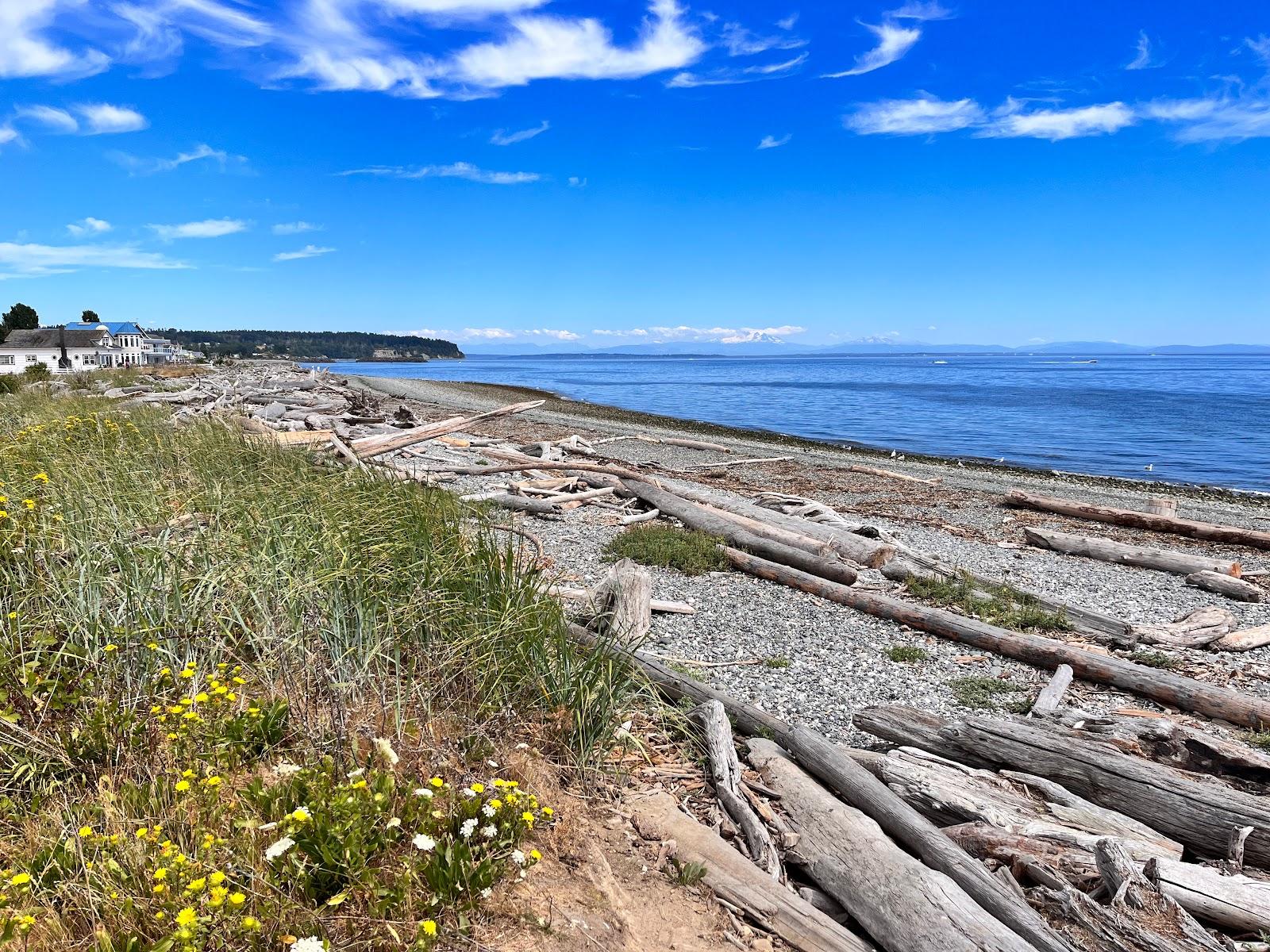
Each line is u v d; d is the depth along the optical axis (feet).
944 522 47.09
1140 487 69.31
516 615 15.93
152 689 13.24
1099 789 14.25
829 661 23.62
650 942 10.44
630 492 46.83
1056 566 37.42
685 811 13.84
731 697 18.02
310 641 14.29
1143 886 11.12
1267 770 14.56
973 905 10.96
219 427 34.71
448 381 246.06
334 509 18.60
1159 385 277.85
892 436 118.32
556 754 14.24
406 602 15.87
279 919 9.07
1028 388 257.96
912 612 27.32
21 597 14.75
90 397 57.67
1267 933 10.91
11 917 8.27
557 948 9.84
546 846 11.74
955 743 16.03
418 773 12.19
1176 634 26.23
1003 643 24.84
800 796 14.19
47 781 11.16
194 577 14.94
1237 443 106.73
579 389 259.60
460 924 9.64
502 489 46.78
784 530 37.35
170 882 9.17
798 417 149.38
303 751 12.21
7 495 17.97
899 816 13.29
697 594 29.99
